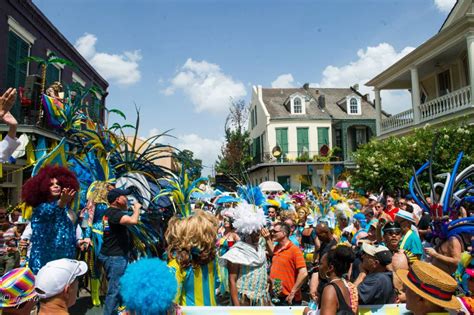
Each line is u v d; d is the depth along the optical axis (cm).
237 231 373
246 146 3531
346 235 720
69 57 1406
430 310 234
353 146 3366
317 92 3825
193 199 952
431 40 1521
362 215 748
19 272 235
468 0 1595
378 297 324
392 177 1258
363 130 3403
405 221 477
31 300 229
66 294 221
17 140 324
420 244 474
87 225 517
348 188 1633
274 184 1383
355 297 279
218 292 489
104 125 663
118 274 429
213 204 983
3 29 1005
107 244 441
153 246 559
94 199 530
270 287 446
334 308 266
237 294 357
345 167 2953
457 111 1406
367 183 1364
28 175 1080
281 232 449
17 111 959
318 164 3066
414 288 238
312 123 3356
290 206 988
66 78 1365
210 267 310
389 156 1284
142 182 598
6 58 1020
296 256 439
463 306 272
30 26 1145
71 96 675
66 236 387
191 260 300
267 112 3431
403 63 1758
